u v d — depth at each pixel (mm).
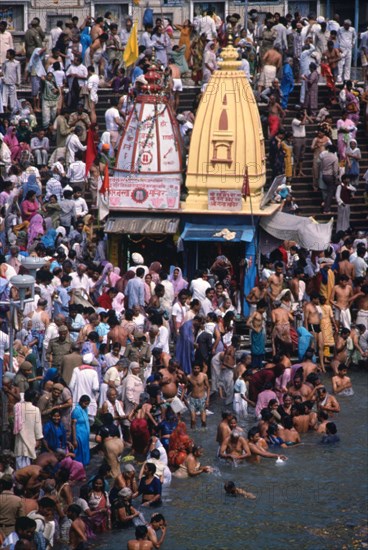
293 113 90250
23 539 44500
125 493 50656
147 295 68875
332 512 53156
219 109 74188
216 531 51156
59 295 64688
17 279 54406
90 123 84062
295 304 70938
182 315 67312
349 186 83438
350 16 105062
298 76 94438
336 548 49938
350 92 89688
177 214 74438
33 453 53094
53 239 72812
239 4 104375
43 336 61344
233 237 73375
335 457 59000
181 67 94312
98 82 88438
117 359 60406
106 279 69438
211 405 64875
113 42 92312
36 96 90000
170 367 60469
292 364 69125
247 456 58094
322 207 83500
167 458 56656
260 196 75625
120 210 74375
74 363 58594
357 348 70375
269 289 70688
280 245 75000
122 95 88688
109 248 74875
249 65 93375
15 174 79562
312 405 62812
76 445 55438
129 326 63438
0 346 58094
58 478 50688
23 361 57094
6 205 76688
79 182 81125
